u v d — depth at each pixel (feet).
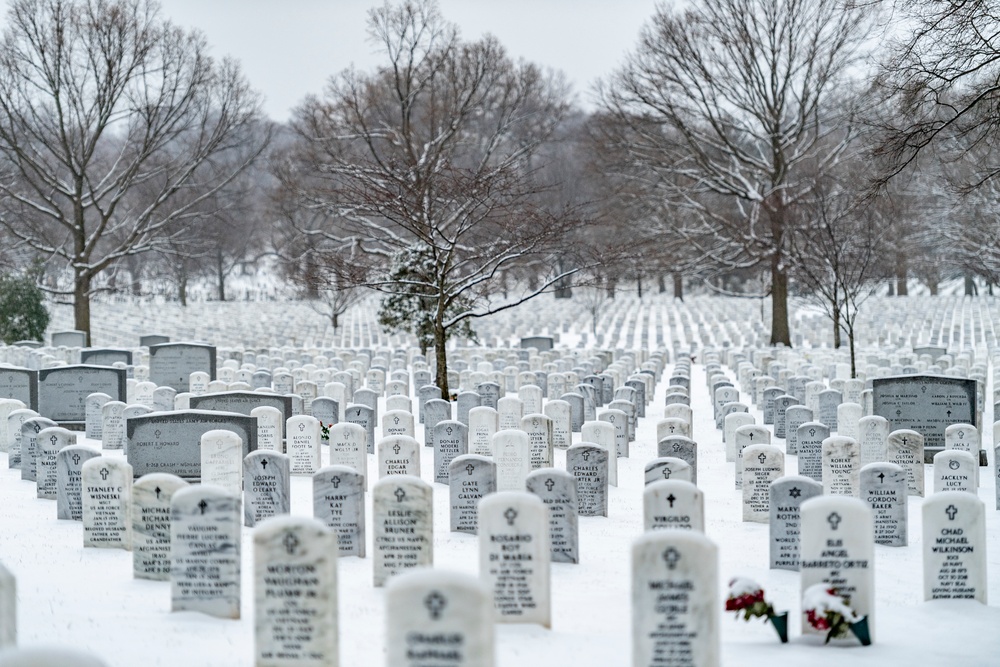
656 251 150.20
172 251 171.53
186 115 175.11
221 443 55.77
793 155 165.27
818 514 34.35
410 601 25.59
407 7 148.36
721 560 46.14
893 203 127.34
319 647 30.66
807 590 34.14
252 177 261.24
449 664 25.53
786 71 156.35
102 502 46.80
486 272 111.04
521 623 35.14
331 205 133.08
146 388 90.17
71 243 211.20
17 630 33.83
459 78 170.81
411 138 149.48
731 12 152.76
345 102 166.71
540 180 150.82
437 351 98.12
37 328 161.48
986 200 131.23
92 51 154.10
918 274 191.62
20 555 45.65
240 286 319.47
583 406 83.46
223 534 36.22
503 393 102.37
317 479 45.50
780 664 31.55
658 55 158.71
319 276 107.24
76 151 161.07
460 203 101.86
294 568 30.71
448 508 55.93
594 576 42.80
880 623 36.40
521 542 35.06
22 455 63.46
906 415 71.00
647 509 40.50
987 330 171.22
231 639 33.60
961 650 33.22
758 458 53.83
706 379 124.47
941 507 38.63
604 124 167.02
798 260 136.87
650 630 29.50
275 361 124.26
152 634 33.88
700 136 162.91
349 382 100.58
